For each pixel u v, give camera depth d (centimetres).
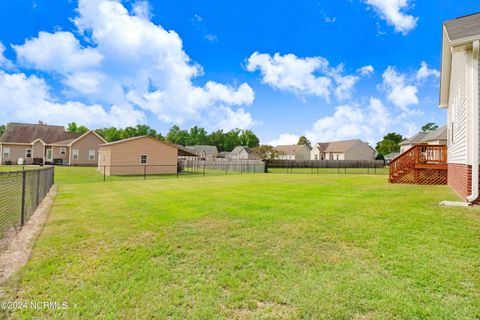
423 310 203
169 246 361
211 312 209
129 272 282
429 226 413
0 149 2977
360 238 370
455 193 753
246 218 509
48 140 3206
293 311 208
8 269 292
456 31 607
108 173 1911
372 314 201
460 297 219
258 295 233
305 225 446
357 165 3622
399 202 616
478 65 578
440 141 2412
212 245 362
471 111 589
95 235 418
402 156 1120
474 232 379
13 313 210
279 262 300
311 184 1112
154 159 2081
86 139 3097
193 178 1593
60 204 720
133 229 448
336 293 231
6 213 464
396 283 245
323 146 5112
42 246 367
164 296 233
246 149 5547
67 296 235
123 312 211
